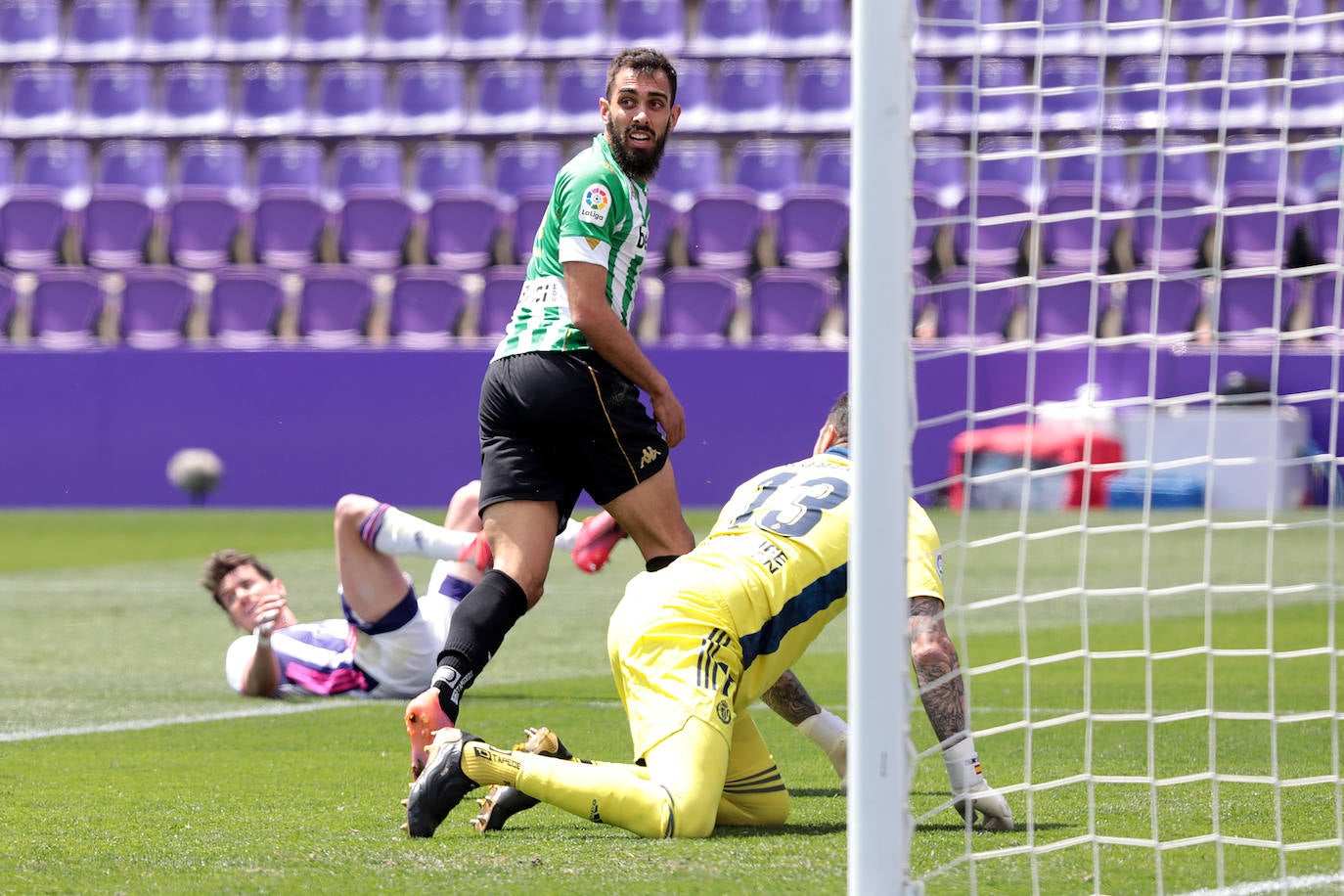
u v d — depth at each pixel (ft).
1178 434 164.35
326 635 67.41
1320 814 39.81
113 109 218.18
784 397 171.94
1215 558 130.82
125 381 181.47
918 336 168.35
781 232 194.08
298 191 207.21
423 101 215.10
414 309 190.49
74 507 181.68
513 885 31.30
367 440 178.29
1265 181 188.65
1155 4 200.03
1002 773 47.26
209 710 63.21
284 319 195.83
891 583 27.78
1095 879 32.22
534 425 44.86
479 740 37.01
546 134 207.82
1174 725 57.77
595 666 78.95
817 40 214.48
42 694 68.80
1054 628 92.73
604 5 218.38
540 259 46.14
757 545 39.29
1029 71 196.95
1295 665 77.00
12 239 203.10
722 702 37.42
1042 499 165.37
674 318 185.88
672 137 207.31
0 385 182.19
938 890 31.58
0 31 225.56
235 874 32.50
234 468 180.45
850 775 27.84
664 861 33.53
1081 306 177.06
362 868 33.06
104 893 30.86
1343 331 161.07
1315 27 195.31
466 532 62.95
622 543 159.22
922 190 191.21
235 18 224.33
